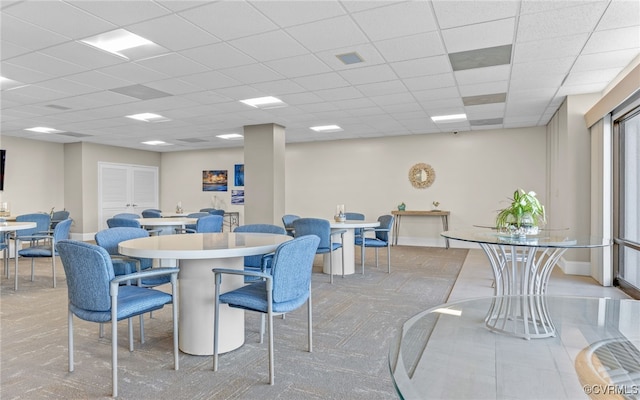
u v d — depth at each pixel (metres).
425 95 5.41
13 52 3.75
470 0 2.82
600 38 3.47
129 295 2.29
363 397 2.06
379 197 9.20
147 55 3.85
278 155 7.55
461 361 1.22
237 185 10.76
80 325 3.26
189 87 4.96
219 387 2.16
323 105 5.98
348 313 3.58
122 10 2.93
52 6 2.86
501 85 4.92
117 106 5.96
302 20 3.12
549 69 4.30
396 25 3.22
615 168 4.58
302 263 2.32
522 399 1.00
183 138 9.16
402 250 7.96
